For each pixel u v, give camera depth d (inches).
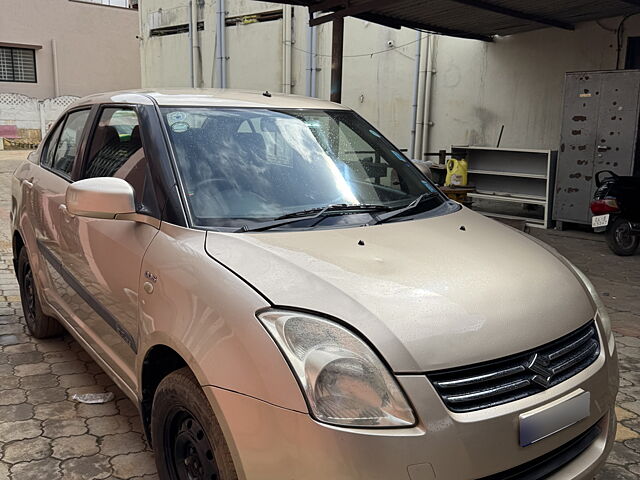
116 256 106.5
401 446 67.7
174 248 93.4
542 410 76.1
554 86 394.0
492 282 86.3
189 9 642.2
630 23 355.9
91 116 139.3
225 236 92.4
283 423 69.7
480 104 432.1
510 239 106.7
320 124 128.6
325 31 514.9
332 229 99.1
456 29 392.2
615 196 289.7
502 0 321.4
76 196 99.8
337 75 338.6
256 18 574.2
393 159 134.3
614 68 366.9
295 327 73.3
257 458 71.6
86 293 122.3
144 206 103.8
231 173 106.5
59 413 131.8
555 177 369.4
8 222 354.3
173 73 682.8
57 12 1051.3
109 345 114.1
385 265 86.3
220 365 75.9
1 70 1033.5
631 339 182.9
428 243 97.2
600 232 329.7
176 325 85.0
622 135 336.2
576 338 86.6
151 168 105.3
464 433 70.4
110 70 1118.4
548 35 392.5
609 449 88.4
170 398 87.2
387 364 70.7
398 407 69.3
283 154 115.2
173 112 114.7
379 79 485.7
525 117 410.3
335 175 117.0
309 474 68.1
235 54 601.6
